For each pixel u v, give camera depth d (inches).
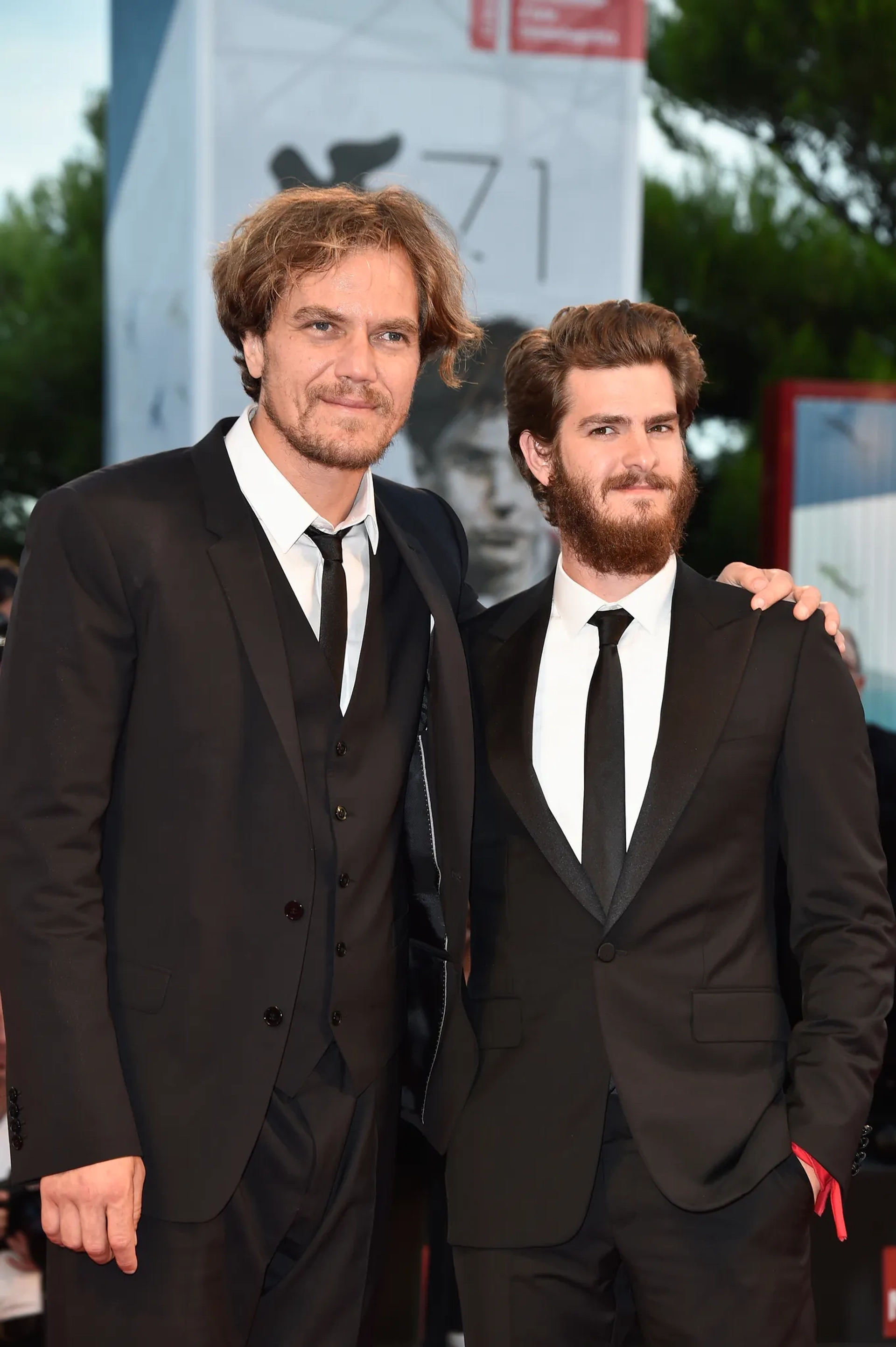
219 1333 59.7
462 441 128.2
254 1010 59.9
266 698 59.9
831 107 414.0
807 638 65.4
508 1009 64.9
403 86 125.0
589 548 65.6
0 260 424.2
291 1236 63.1
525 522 129.6
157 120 141.5
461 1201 65.1
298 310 60.6
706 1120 61.5
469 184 126.5
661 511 65.3
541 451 69.2
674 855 62.9
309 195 62.9
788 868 65.1
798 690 64.3
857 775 64.1
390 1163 66.0
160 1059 58.7
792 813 64.2
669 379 66.5
